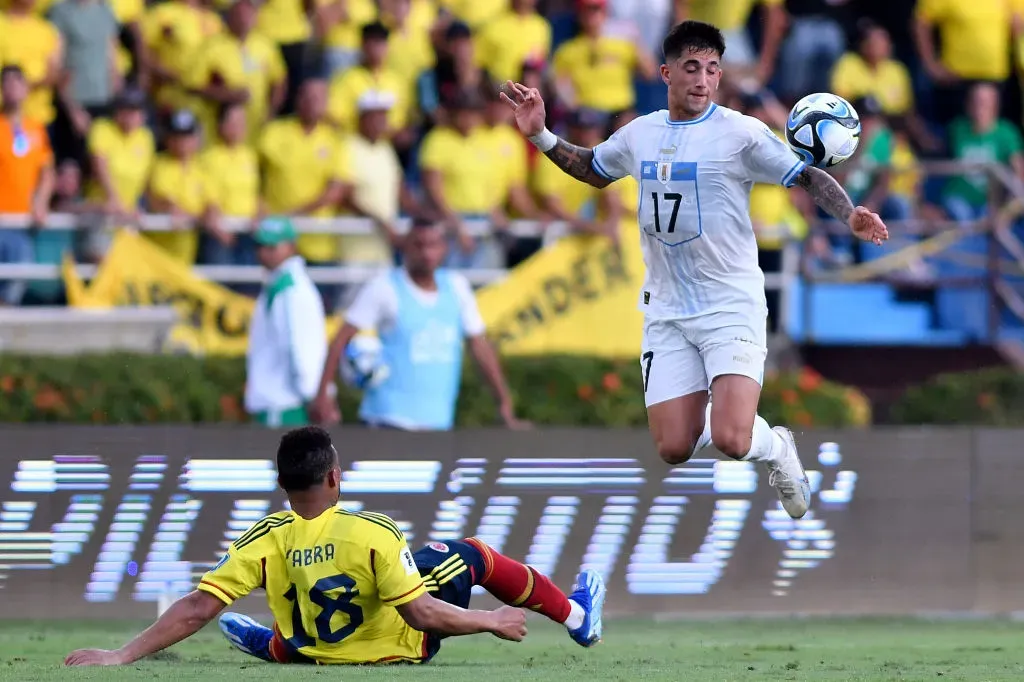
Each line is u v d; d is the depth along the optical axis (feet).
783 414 135.64
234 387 129.29
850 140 73.87
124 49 156.04
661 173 74.02
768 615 112.06
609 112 163.12
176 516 106.11
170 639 67.92
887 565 113.39
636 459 111.45
